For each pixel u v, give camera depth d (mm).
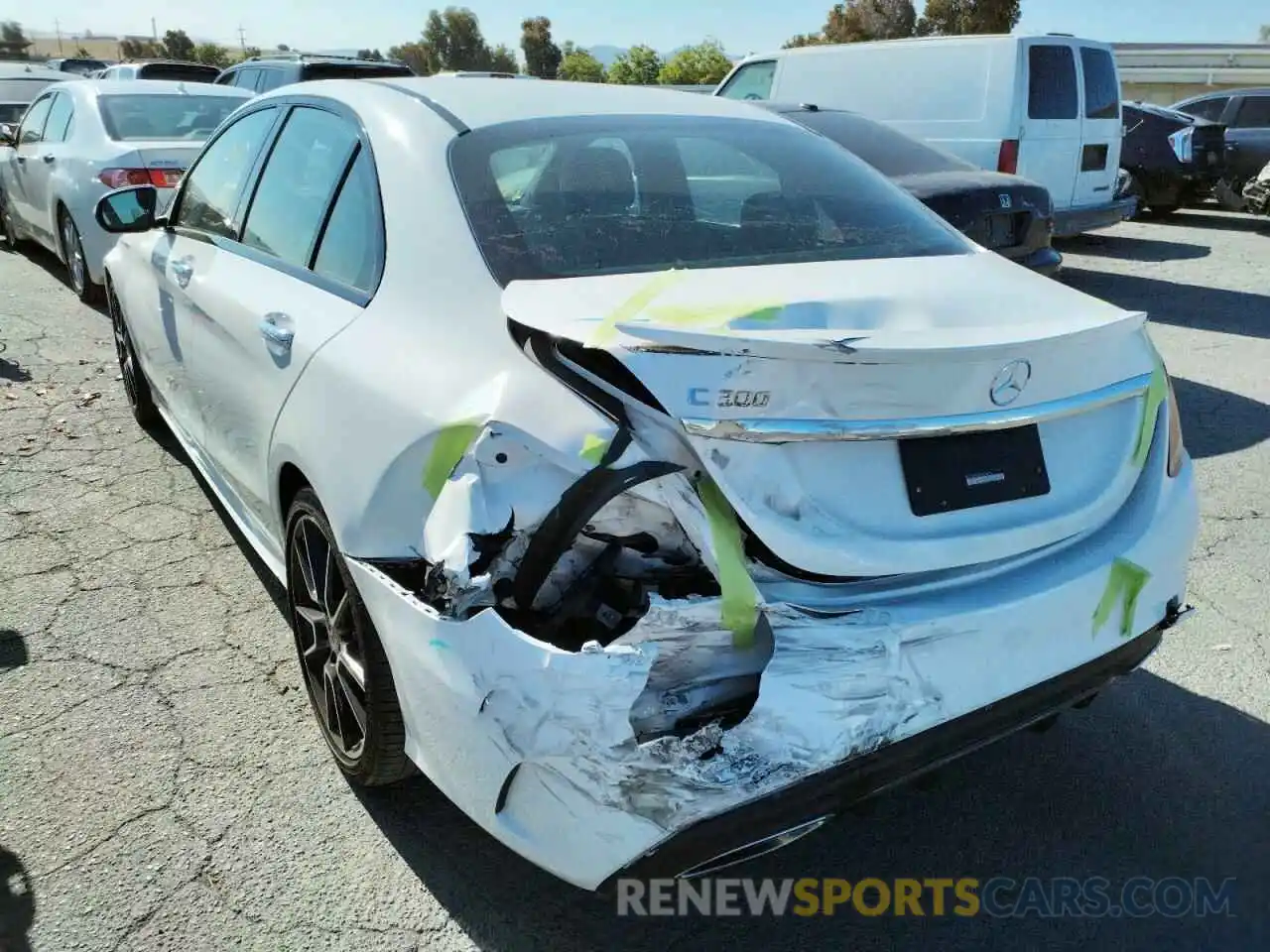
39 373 6105
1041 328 2049
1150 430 2340
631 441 1786
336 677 2545
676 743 1702
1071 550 2154
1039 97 9039
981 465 2041
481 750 1817
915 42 9547
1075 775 2779
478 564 1813
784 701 1761
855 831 2582
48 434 5090
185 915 2234
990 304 2236
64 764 2701
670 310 1967
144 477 4590
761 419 1796
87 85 8195
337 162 2861
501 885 2359
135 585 3639
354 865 2396
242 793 2617
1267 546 4082
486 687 1780
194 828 2490
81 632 3326
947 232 2896
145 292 4148
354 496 2176
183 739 2816
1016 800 2688
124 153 7117
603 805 1715
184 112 8016
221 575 3721
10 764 2691
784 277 2270
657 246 2455
